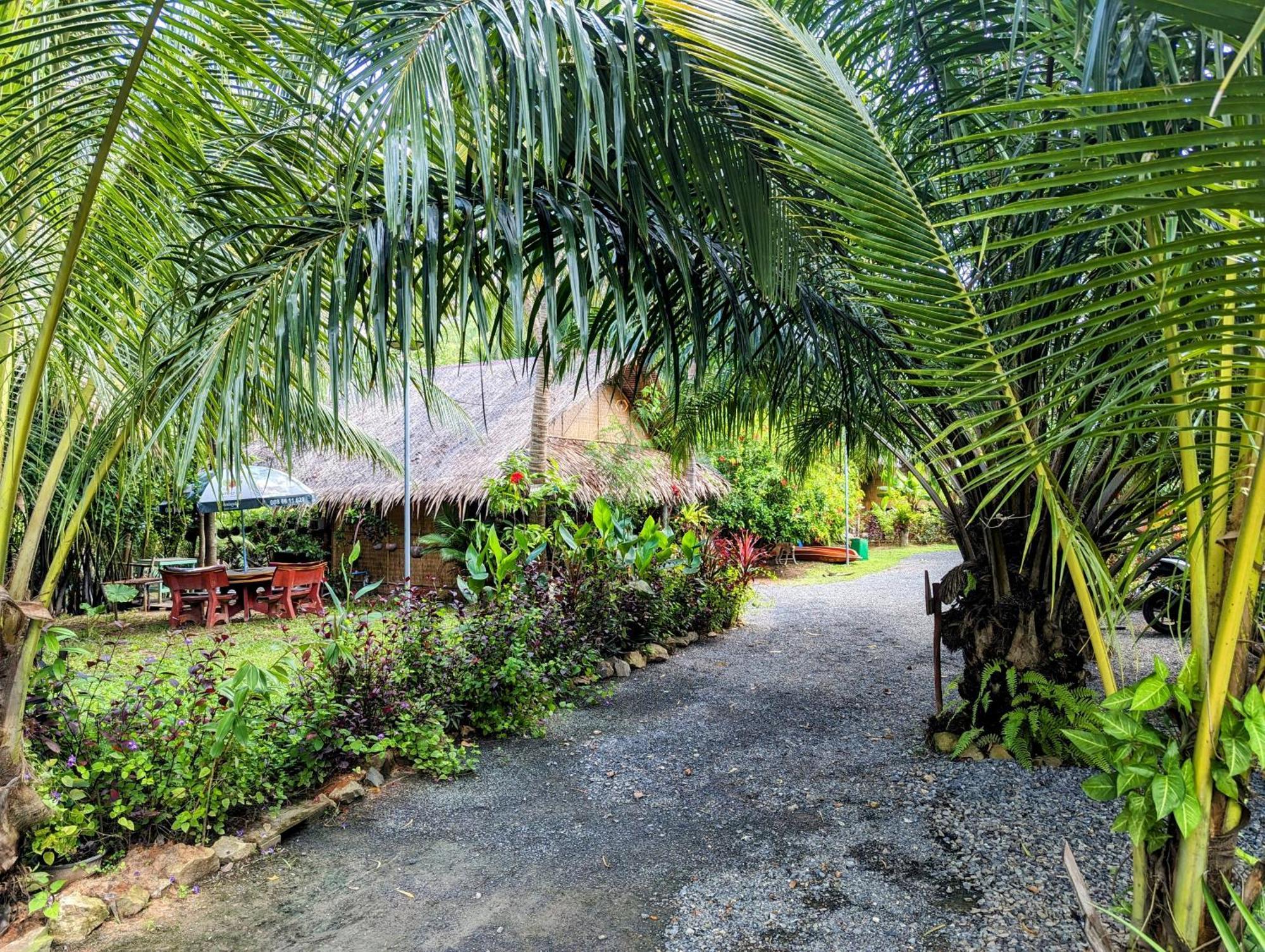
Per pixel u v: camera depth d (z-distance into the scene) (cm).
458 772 412
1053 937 250
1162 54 151
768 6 193
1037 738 408
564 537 659
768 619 931
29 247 259
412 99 172
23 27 253
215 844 312
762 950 248
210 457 338
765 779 402
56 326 266
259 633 796
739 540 1041
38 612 270
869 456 516
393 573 1121
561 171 242
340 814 358
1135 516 351
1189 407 144
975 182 285
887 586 1256
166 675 347
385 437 1138
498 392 1135
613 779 404
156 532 901
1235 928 161
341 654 411
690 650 743
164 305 256
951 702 471
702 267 286
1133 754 169
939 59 268
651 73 219
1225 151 81
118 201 259
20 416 260
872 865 306
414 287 236
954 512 452
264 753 350
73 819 283
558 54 207
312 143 218
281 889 289
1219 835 160
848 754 439
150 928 262
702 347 249
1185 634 216
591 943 254
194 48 215
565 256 229
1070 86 214
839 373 362
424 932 261
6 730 263
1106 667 194
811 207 251
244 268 223
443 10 181
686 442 662
